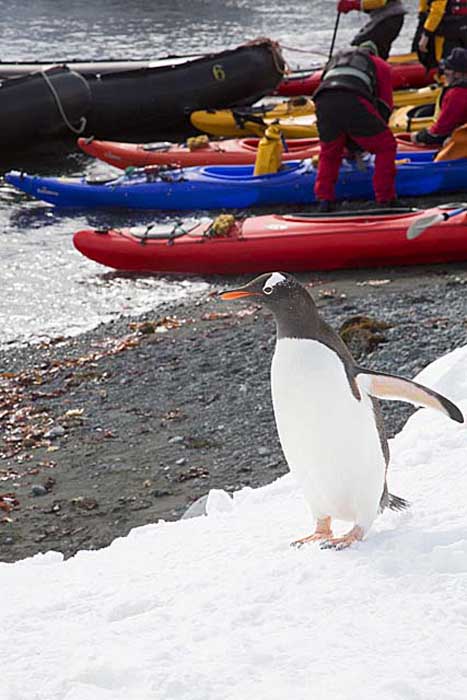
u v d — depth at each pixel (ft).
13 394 36.96
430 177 59.82
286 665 11.43
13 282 50.39
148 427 33.14
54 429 33.50
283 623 12.49
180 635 12.44
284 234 49.98
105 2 145.18
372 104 53.62
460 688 10.71
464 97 60.03
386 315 39.75
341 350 14.79
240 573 14.40
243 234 50.37
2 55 110.63
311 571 13.93
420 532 14.80
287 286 14.39
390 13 71.92
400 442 20.52
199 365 37.42
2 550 26.21
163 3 143.95
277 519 17.57
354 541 14.88
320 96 53.88
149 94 83.10
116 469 30.35
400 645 11.68
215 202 60.49
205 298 47.14
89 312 46.42
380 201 56.08
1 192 65.92
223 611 13.03
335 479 14.85
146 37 121.60
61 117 78.84
